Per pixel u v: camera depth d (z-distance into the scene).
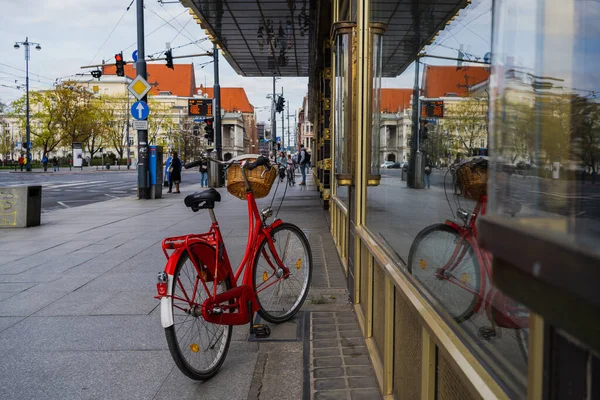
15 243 8.10
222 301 3.35
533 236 0.68
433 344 1.78
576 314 0.58
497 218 0.85
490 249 0.83
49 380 3.18
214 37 15.17
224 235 8.39
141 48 16.19
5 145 81.00
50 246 7.79
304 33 14.42
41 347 3.71
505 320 1.11
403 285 2.21
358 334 3.86
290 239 4.30
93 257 6.91
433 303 1.78
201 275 3.22
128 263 6.50
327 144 11.89
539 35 0.88
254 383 3.11
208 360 3.22
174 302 2.97
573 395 0.74
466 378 1.31
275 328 4.05
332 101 8.14
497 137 1.00
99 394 3.00
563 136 0.83
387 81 2.90
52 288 5.30
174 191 21.31
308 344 3.68
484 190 1.27
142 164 16.89
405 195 2.29
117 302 4.79
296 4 11.54
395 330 2.54
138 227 9.86
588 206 0.79
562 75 0.82
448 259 1.60
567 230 0.71
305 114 96.12
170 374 3.26
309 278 4.47
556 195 0.83
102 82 105.00
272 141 47.81
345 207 5.65
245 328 4.09
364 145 3.96
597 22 0.76
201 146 89.75
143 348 3.67
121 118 79.81
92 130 68.31
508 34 0.99
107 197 19.44
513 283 0.75
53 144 63.53
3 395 2.99
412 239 2.13
